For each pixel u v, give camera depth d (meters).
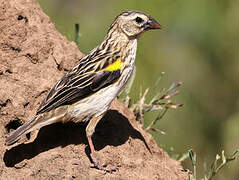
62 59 12.11
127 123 12.11
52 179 10.34
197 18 23.09
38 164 10.51
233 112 23.09
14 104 11.19
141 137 12.12
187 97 22.62
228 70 23.44
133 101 14.05
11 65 11.58
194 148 22.06
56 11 25.70
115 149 11.34
